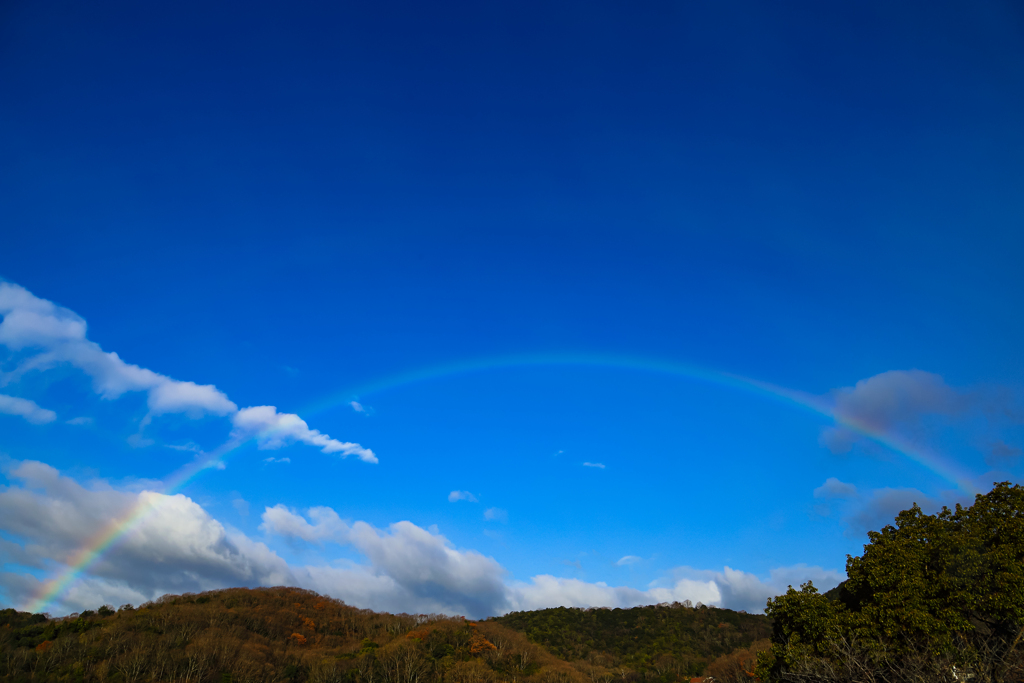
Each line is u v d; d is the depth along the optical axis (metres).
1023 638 31.09
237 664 144.12
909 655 34.41
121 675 123.06
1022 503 34.16
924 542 37.94
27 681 116.06
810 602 43.06
